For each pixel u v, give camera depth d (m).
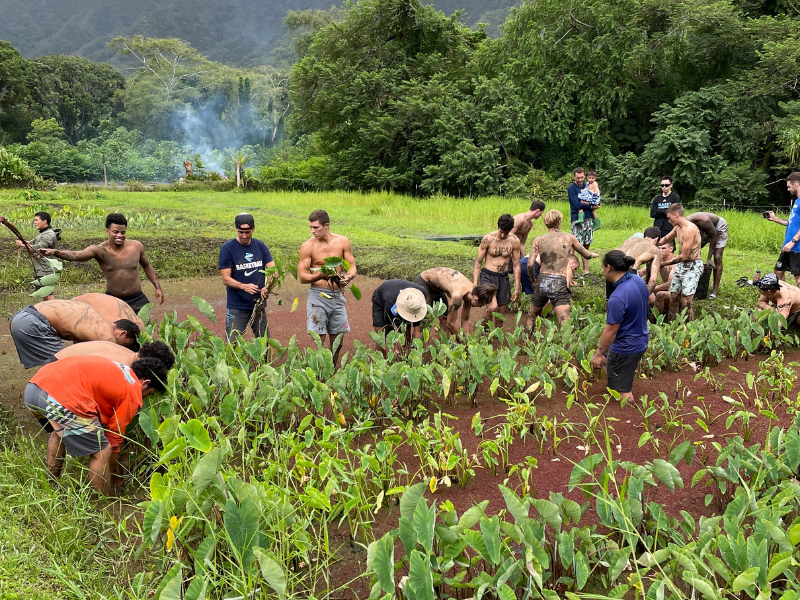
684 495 4.29
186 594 2.88
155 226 18.09
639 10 29.25
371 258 13.12
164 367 4.56
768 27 26.53
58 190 30.97
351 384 5.12
